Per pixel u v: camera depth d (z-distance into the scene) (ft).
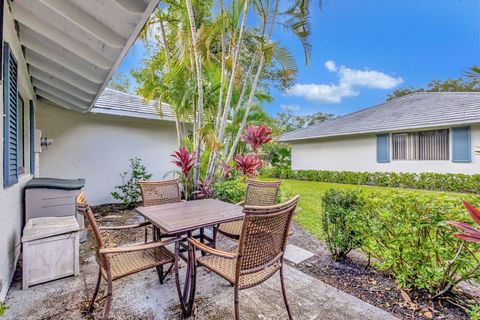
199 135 15.79
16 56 8.89
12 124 8.41
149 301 7.25
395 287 7.84
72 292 7.74
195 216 7.96
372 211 8.30
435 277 6.89
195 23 15.74
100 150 19.92
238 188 14.85
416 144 28.78
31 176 13.41
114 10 6.38
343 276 8.59
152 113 20.53
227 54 17.62
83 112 18.28
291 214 6.48
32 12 7.32
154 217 7.85
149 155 22.38
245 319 6.50
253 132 15.51
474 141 24.64
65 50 9.34
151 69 18.22
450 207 6.68
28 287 7.91
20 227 10.23
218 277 8.59
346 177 33.60
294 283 8.19
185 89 15.98
